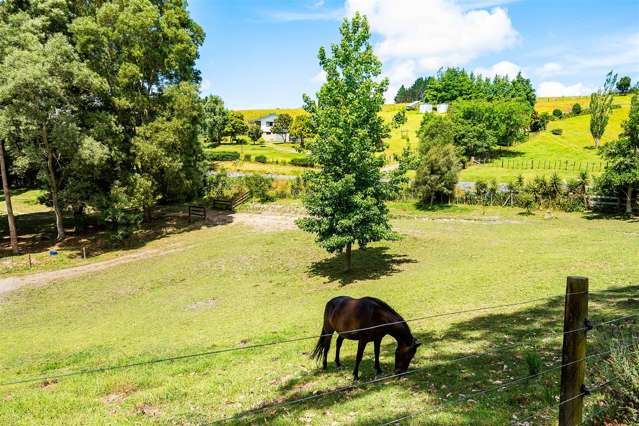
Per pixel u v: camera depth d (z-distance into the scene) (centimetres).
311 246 3528
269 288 2606
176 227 4656
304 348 1341
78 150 3650
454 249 3139
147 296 2681
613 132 10700
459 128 8825
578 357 539
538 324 1258
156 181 4456
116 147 4041
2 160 3703
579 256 2330
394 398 849
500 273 2123
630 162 3706
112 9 4097
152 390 1059
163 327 1953
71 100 3850
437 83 17062
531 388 820
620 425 623
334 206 2541
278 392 967
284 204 5456
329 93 2570
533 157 9106
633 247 2466
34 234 4459
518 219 4191
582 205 4297
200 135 5097
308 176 2633
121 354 1534
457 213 4675
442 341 1216
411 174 6588
